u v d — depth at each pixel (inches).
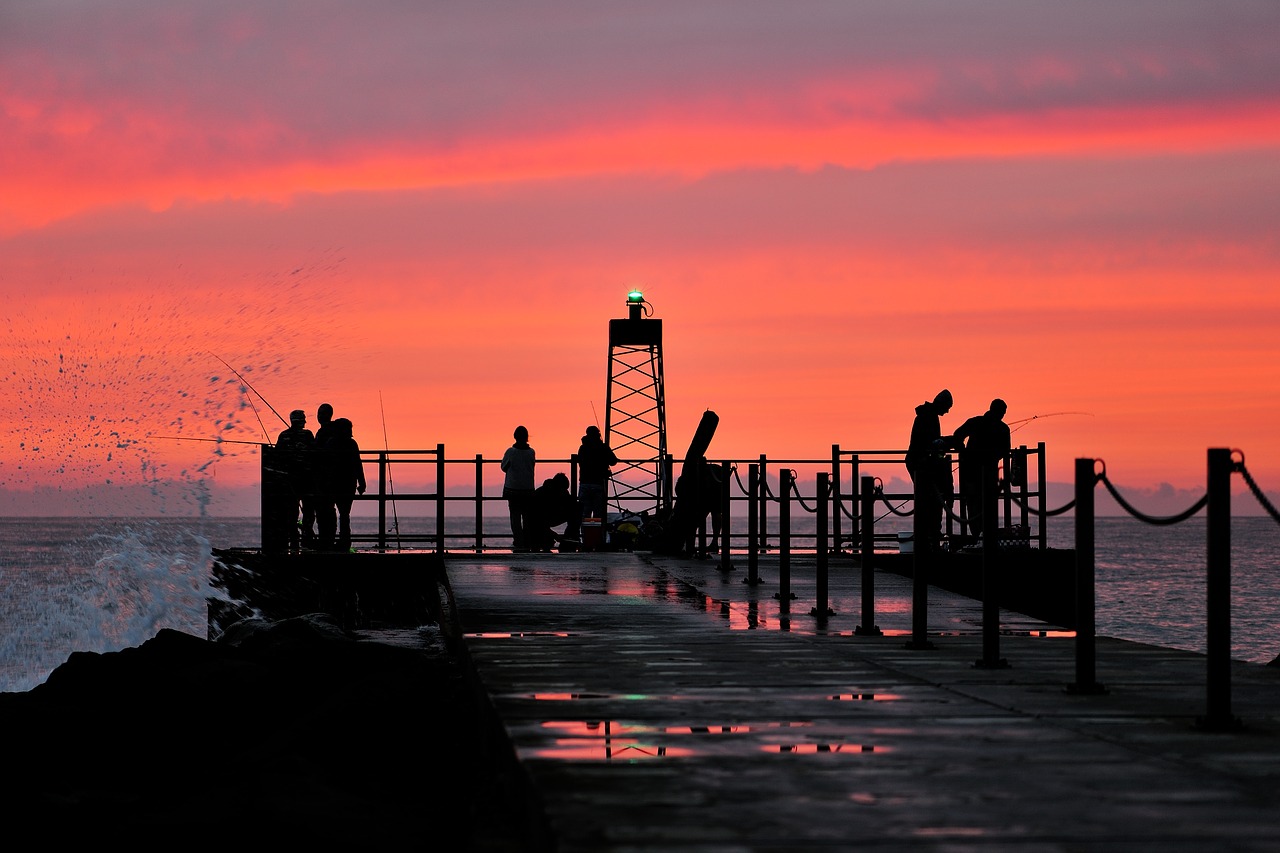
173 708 1218.0
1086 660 868.0
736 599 1534.2
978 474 1935.3
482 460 2212.1
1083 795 574.2
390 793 911.7
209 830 753.6
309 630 1485.0
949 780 601.6
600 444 2378.2
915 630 1123.3
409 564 1913.1
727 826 520.4
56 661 2613.2
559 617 1341.0
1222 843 499.8
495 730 780.6
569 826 519.5
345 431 2078.0
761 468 2292.1
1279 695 869.2
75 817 956.6
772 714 775.1
